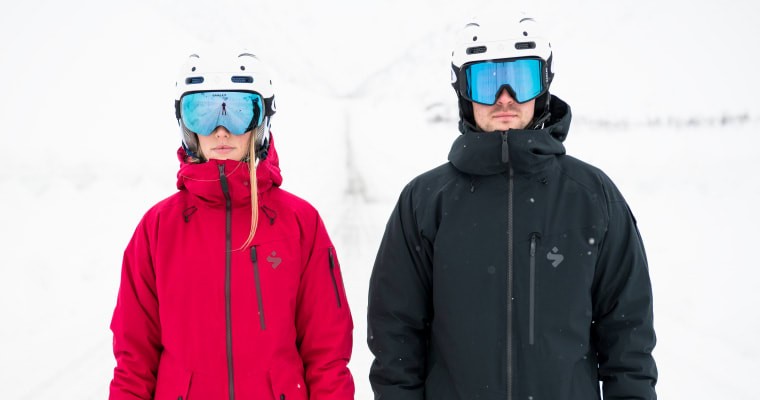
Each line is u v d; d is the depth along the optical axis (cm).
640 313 159
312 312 170
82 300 490
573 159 170
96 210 838
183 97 168
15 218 752
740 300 477
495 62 167
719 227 764
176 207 167
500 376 157
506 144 161
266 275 162
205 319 159
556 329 156
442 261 165
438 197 170
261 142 176
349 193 1152
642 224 797
